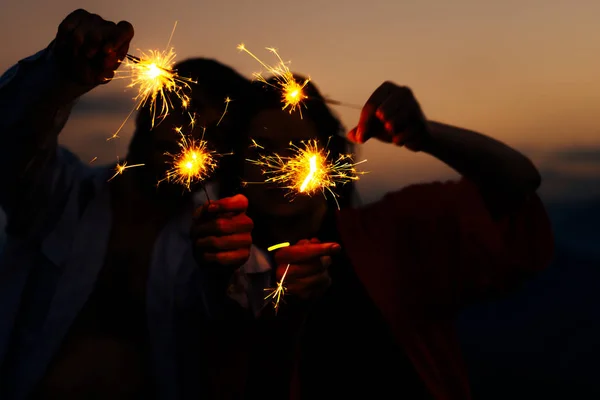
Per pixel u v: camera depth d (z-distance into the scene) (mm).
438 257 1837
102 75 1409
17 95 1439
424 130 1505
